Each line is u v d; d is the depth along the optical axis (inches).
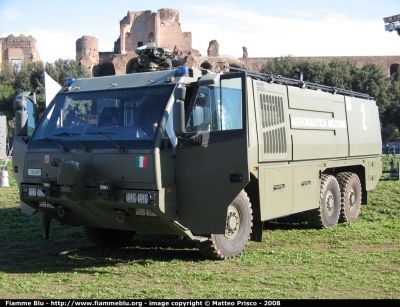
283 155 388.2
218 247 333.4
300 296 249.3
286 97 401.4
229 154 309.0
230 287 268.1
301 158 416.5
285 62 2901.1
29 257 355.9
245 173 304.7
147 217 309.3
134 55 3447.3
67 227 486.9
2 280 285.4
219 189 311.0
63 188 313.1
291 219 510.6
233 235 345.7
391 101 2837.1
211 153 312.8
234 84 314.2
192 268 315.9
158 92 318.7
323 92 470.0
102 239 391.2
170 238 437.1
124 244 407.8
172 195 308.8
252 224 368.8
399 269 306.2
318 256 346.9
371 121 577.3
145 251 378.0
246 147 304.7
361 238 418.3
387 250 366.9
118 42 3804.1
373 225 486.0
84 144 320.2
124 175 304.5
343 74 2755.9
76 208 333.1
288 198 394.9
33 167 338.6
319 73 2728.8
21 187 341.1
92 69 3548.2
